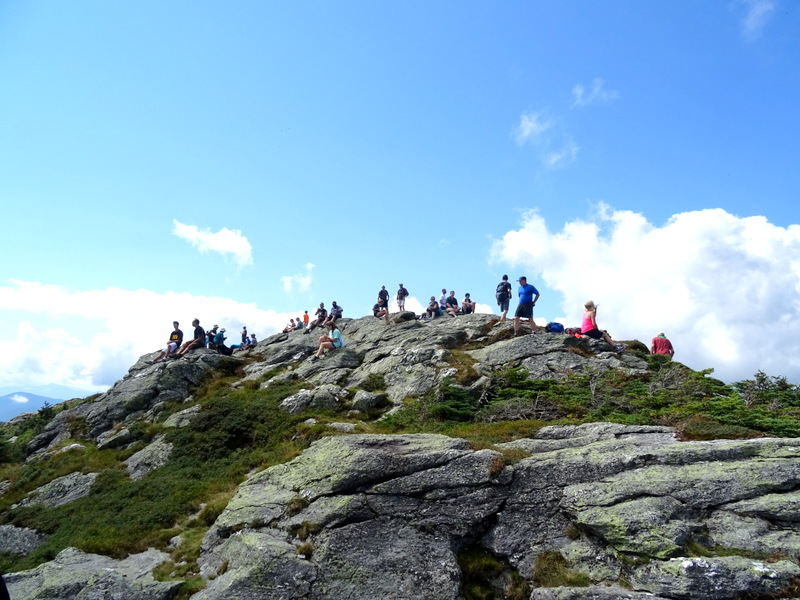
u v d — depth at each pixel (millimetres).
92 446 24734
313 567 11383
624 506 11672
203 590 11453
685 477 12023
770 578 9844
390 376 25016
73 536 15977
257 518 13031
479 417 19516
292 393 24500
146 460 21172
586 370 22844
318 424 20375
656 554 10711
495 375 22938
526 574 11555
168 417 25484
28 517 18734
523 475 12945
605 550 11398
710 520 11281
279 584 11070
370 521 12242
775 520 11055
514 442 15047
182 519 15570
